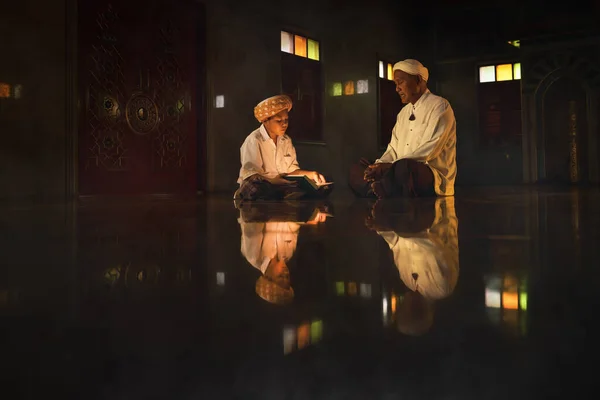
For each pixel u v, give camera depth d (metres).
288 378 0.41
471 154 11.36
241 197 4.48
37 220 2.49
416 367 0.42
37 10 5.16
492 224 1.91
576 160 10.20
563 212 2.53
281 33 8.07
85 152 5.75
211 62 7.00
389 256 1.13
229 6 7.23
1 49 4.87
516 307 0.63
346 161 9.05
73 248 1.39
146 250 1.32
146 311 0.65
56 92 5.34
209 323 0.58
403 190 4.54
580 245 1.27
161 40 6.52
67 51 5.44
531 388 0.38
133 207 3.63
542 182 10.45
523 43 10.44
